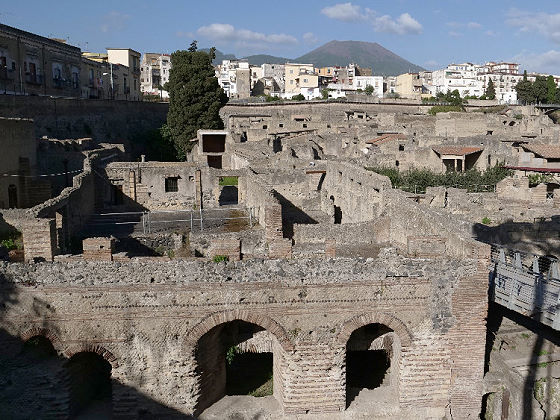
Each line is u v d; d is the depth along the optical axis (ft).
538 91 458.50
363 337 77.05
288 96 493.36
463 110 392.47
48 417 66.59
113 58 357.00
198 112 263.08
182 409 68.03
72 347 65.72
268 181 151.02
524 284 77.20
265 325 66.85
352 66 654.53
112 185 144.46
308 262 66.59
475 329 69.56
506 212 124.77
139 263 65.05
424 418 70.90
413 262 67.72
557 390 78.23
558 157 194.59
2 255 74.23
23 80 219.00
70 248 102.47
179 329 66.23
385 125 311.68
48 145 157.38
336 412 69.62
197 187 146.10
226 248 68.18
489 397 77.97
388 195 109.09
